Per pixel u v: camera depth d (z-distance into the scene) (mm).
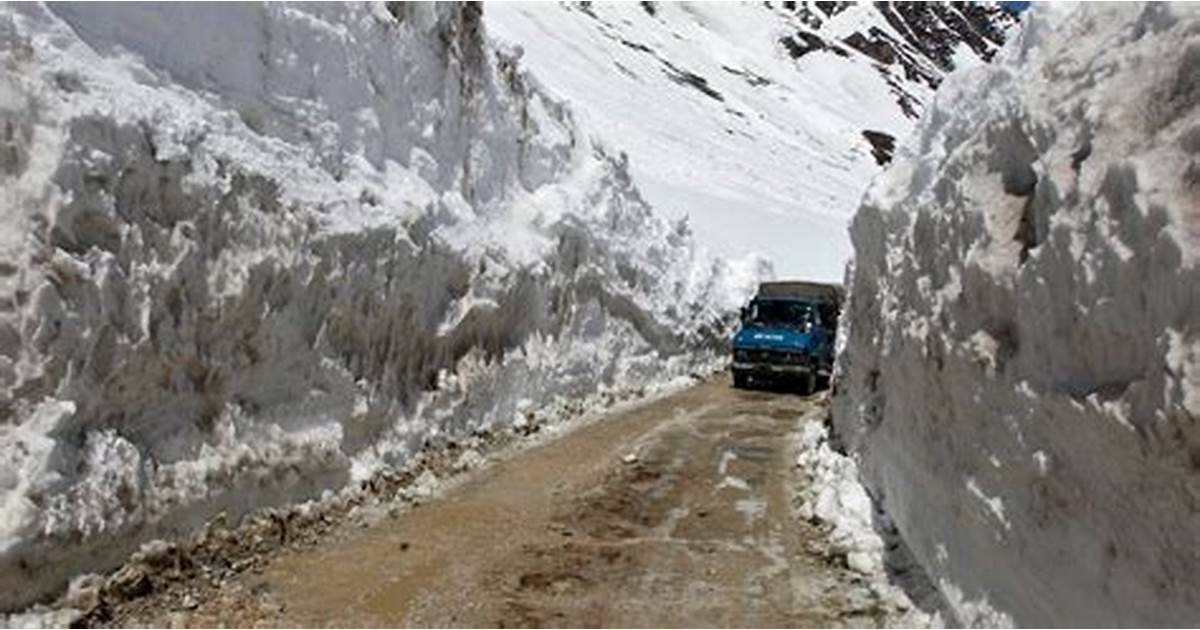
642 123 73250
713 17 146000
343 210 12031
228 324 9820
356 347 12273
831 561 9852
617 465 14055
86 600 7570
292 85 12414
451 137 16828
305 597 8305
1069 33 7449
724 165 73188
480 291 15594
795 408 20844
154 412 9031
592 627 7941
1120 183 5648
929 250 9195
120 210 8812
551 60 78750
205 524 9125
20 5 9000
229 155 10352
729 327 31328
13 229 7914
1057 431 6141
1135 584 5391
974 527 7594
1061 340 6188
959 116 9562
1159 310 5168
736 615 8305
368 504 11195
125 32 10148
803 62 148500
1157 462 5102
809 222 57688
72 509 7672
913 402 9438
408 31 15602
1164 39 6039
